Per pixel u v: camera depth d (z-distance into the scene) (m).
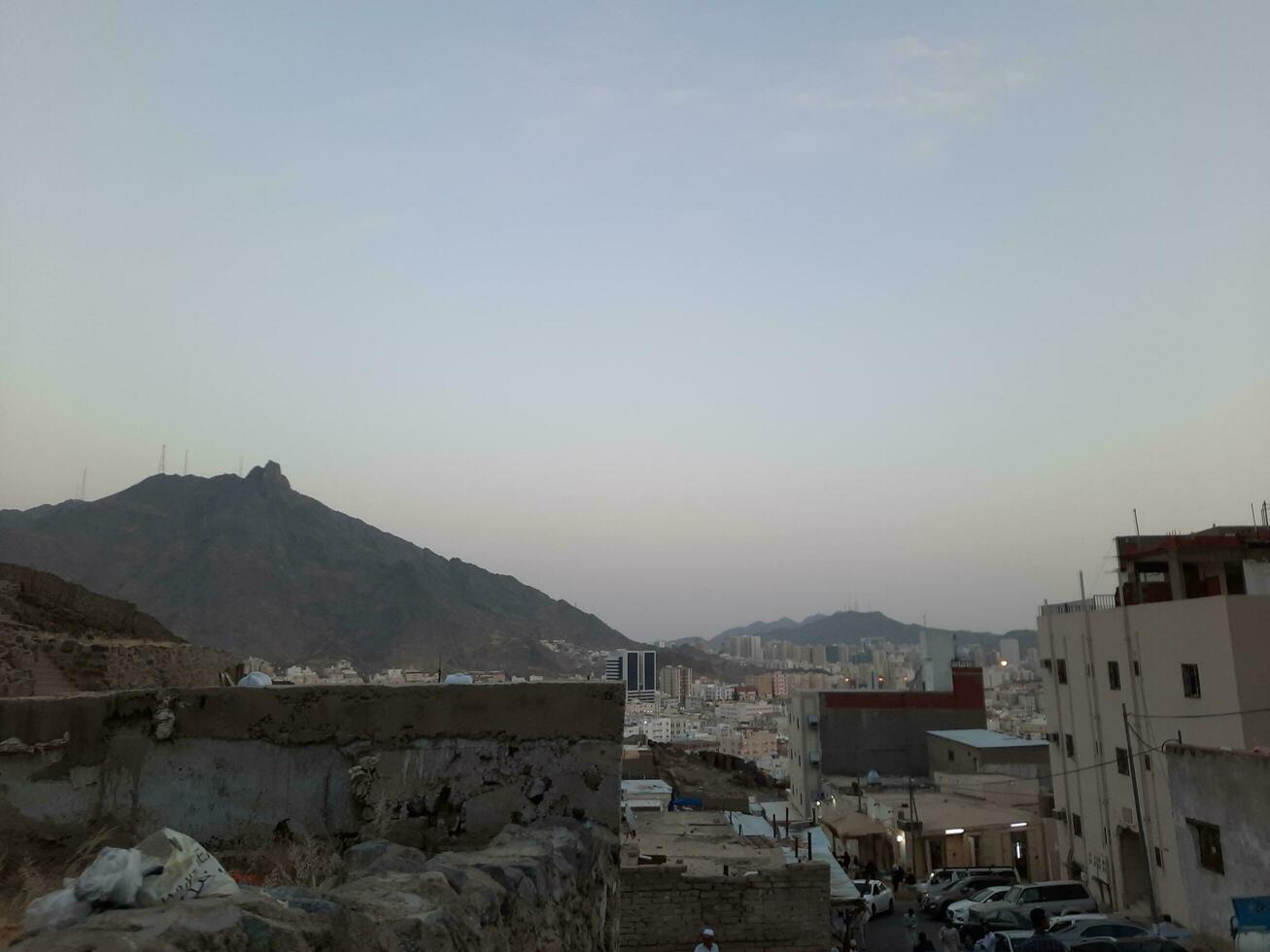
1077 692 29.16
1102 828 27.20
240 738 5.19
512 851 4.49
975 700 51.91
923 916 28.06
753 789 56.38
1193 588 27.14
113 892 2.40
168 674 17.97
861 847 39.75
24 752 5.03
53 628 16.67
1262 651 21.38
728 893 16.25
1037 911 15.62
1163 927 16.59
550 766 5.30
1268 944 11.58
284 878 4.49
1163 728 23.98
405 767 5.21
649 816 25.97
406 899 3.27
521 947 3.84
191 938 2.13
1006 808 37.16
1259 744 20.67
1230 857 13.66
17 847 4.80
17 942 2.11
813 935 16.14
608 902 5.16
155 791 5.10
